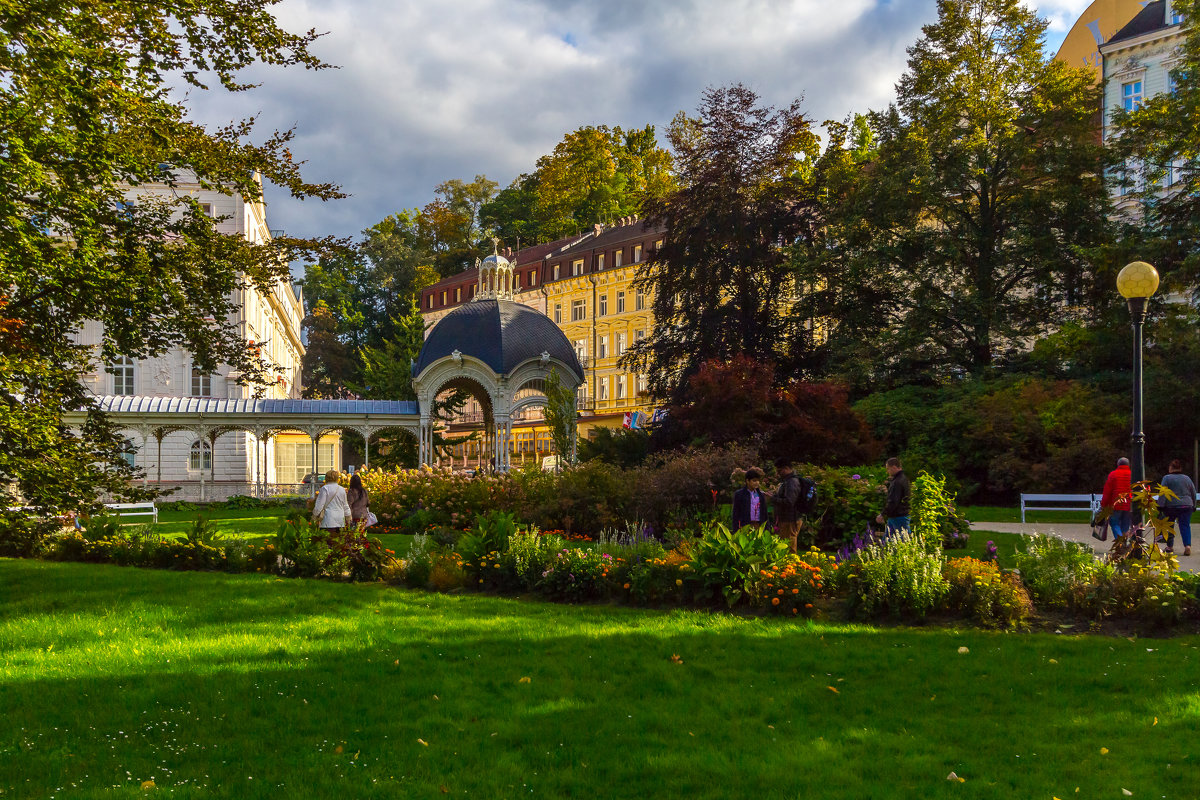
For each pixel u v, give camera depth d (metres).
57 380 13.95
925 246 36.81
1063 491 31.19
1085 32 52.97
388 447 48.12
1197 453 30.70
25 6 11.47
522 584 13.17
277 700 7.26
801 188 40.94
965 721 6.70
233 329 16.11
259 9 13.91
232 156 14.87
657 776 5.59
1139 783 5.44
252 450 50.09
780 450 24.77
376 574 14.89
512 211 91.44
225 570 16.41
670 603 12.02
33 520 13.38
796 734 6.43
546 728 6.54
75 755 5.95
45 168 12.51
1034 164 36.41
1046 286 37.34
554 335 40.94
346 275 86.25
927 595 10.63
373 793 5.30
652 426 31.94
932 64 37.59
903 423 34.59
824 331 44.62
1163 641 9.55
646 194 80.25
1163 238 30.55
